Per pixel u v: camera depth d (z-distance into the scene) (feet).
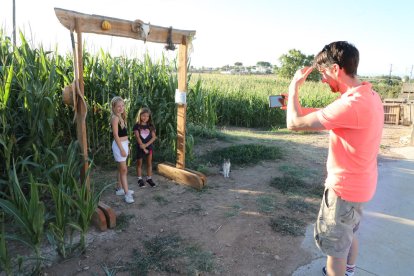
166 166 17.46
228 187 16.35
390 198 15.67
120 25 12.38
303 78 7.18
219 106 40.65
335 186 6.91
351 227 7.05
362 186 6.75
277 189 16.21
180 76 15.90
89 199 10.31
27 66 13.56
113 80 19.43
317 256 10.48
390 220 13.34
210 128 27.35
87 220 10.21
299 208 14.05
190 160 19.69
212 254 10.37
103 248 10.57
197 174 16.34
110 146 18.90
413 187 17.26
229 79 59.67
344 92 6.86
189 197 14.93
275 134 32.99
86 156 11.93
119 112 14.07
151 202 14.29
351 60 6.53
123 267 9.59
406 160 22.91
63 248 9.85
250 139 28.68
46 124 12.62
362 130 6.43
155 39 14.14
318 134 33.24
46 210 12.28
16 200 9.70
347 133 6.58
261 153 22.48
